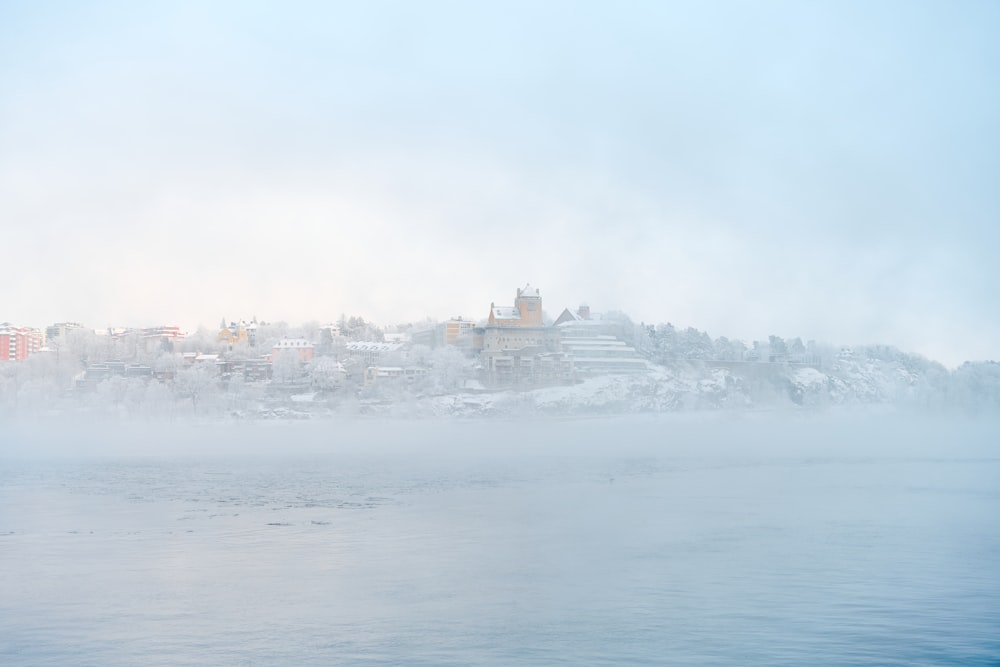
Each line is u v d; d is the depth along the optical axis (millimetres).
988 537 79875
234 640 46219
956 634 46250
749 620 49250
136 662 42844
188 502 119875
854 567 64562
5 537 83375
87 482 155750
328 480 157750
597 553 71625
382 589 57750
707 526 88812
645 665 42000
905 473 170625
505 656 43438
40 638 46625
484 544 76875
